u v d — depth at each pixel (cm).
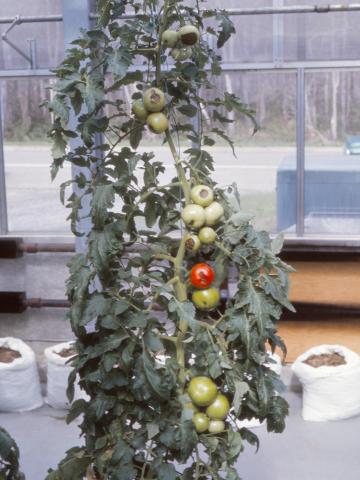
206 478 254
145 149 601
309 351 507
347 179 571
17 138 620
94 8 495
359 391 479
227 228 236
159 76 246
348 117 562
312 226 583
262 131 574
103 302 229
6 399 501
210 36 557
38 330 607
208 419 234
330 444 446
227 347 239
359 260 562
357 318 552
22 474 220
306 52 551
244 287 231
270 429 248
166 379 225
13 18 558
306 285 562
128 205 250
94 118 241
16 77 590
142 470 231
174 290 245
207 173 258
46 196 634
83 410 250
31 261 643
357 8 503
